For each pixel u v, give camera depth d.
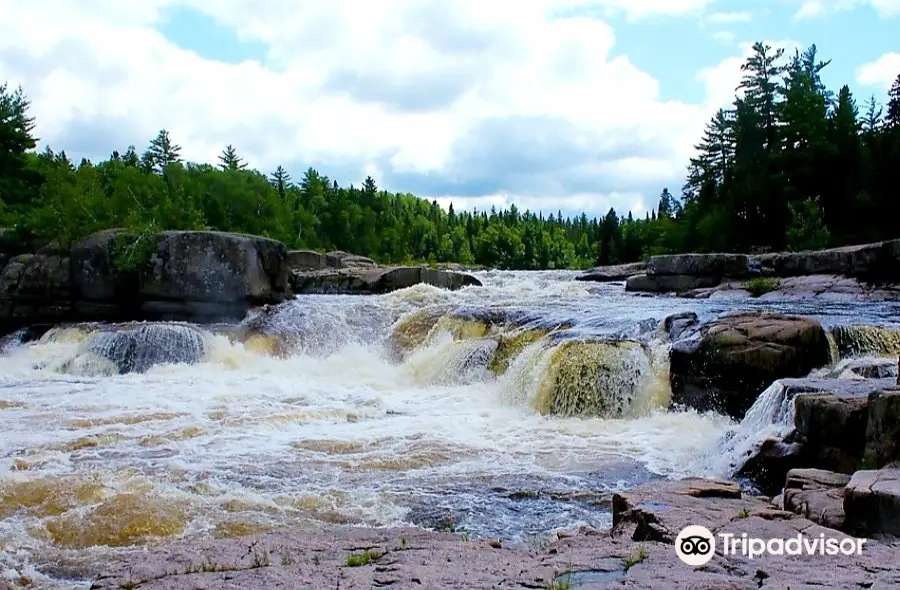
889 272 24.64
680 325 15.28
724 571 4.83
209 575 5.16
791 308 20.86
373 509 8.41
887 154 45.91
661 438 11.94
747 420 11.33
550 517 8.24
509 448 11.30
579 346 14.67
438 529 7.84
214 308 21.92
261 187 54.88
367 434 12.08
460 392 16.12
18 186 44.28
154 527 7.64
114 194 32.56
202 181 50.75
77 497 8.45
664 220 73.25
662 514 6.32
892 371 12.32
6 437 11.37
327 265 38.78
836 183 46.03
